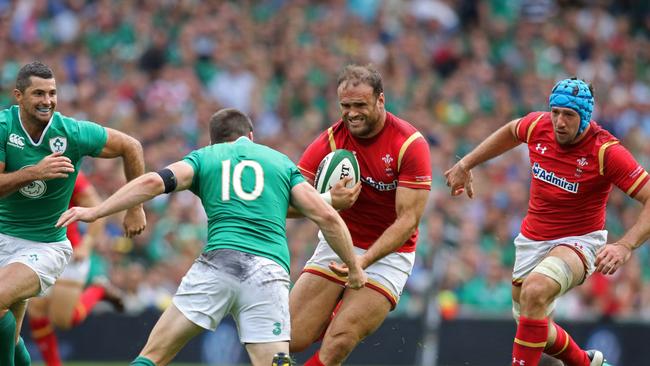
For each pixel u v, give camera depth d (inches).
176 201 2209.6
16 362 1259.8
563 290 1160.2
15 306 1229.7
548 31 3100.4
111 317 1959.9
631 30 3275.1
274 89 2755.9
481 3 3120.1
